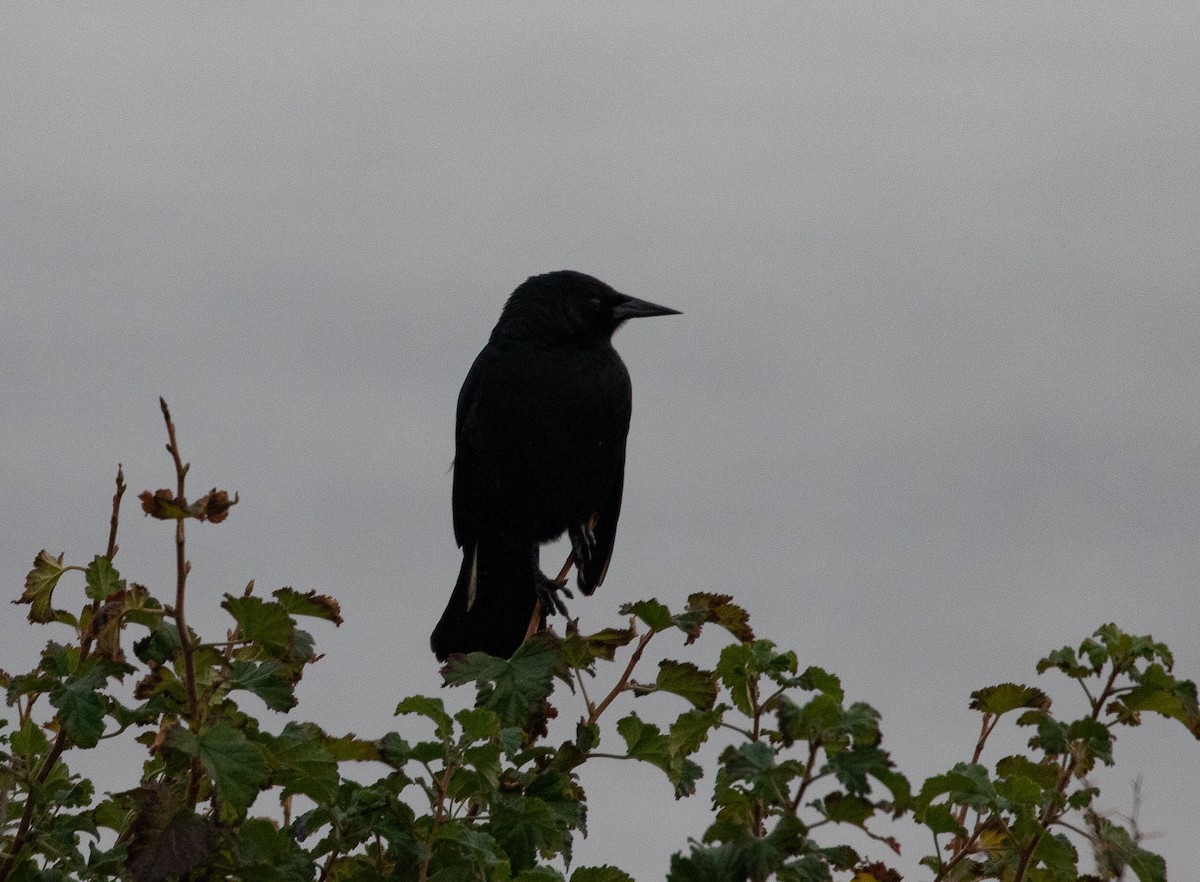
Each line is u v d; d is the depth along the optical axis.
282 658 6.68
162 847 5.81
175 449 5.89
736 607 7.70
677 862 5.57
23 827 6.93
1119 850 6.58
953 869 6.99
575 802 7.10
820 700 5.69
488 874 6.76
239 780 5.96
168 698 6.64
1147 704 6.70
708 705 7.45
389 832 6.68
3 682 7.24
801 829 5.59
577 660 7.51
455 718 6.79
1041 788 6.84
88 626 7.15
